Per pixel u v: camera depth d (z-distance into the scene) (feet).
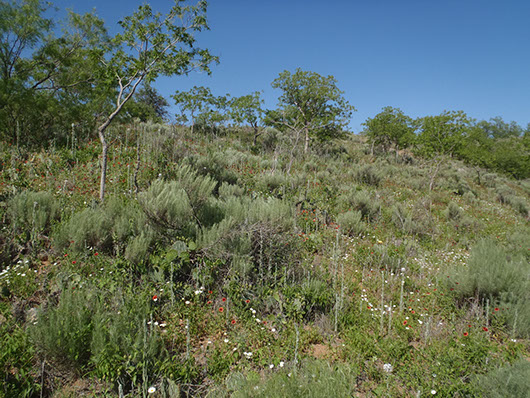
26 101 37.24
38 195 18.63
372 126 103.71
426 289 17.84
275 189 33.32
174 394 8.46
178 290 13.73
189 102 72.64
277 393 7.75
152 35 24.99
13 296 12.20
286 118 98.27
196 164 31.01
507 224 43.09
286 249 17.63
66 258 14.56
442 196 53.11
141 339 9.42
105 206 19.08
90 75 44.21
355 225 26.40
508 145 112.78
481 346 11.00
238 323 12.60
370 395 9.47
